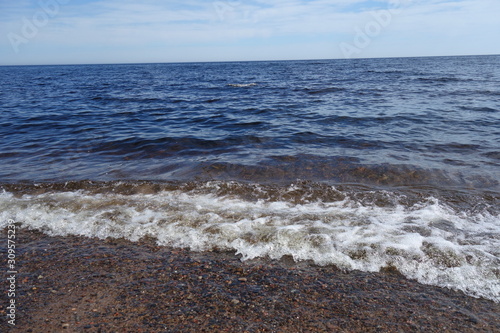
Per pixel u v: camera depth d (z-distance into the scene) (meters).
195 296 3.09
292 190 5.50
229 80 37.34
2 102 18.59
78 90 26.84
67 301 3.05
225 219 4.50
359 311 2.87
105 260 3.71
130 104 17.66
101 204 5.10
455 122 10.62
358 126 10.57
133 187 5.75
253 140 9.12
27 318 2.83
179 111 14.98
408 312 2.85
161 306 2.96
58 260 3.73
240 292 3.14
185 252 3.85
